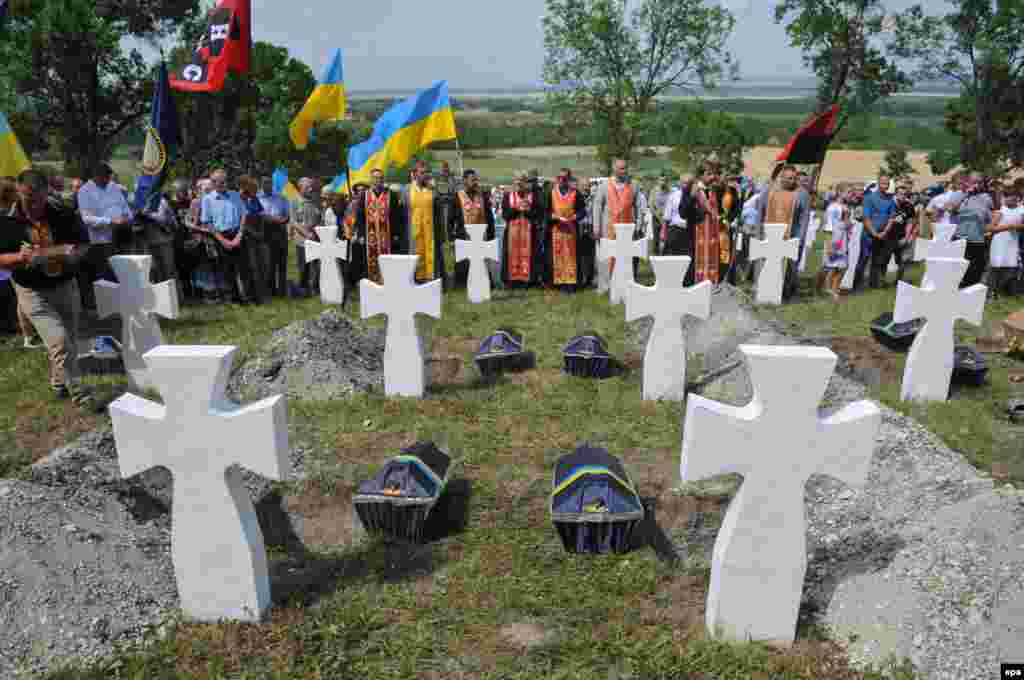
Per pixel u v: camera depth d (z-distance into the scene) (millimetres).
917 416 6594
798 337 8695
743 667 3516
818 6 34094
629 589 4172
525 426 6453
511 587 4184
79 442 5207
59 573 3746
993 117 37188
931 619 3418
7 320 9164
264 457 3641
